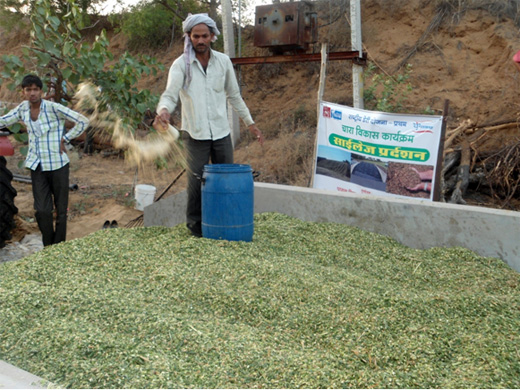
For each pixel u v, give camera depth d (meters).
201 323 3.27
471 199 9.12
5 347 2.97
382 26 13.06
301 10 10.70
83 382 2.62
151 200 9.12
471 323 3.46
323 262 4.69
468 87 11.05
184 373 2.71
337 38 13.50
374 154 6.86
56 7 15.39
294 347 3.11
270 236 5.23
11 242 7.11
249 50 15.17
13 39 20.56
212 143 5.20
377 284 4.05
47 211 5.80
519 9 11.33
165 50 17.31
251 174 4.99
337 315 3.44
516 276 4.57
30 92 5.55
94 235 4.98
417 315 3.48
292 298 3.65
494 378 2.80
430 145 6.53
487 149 9.66
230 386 2.62
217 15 16.52
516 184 8.77
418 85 11.55
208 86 5.01
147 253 4.48
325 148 7.24
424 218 5.31
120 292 3.70
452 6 12.12
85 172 12.11
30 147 5.77
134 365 2.75
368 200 5.60
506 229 4.91
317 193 5.89
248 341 3.06
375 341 3.18
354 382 2.71
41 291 3.61
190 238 4.85
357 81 9.98
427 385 2.74
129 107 6.77
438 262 4.85
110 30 19.00
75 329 3.09
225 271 4.04
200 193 5.20
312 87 13.56
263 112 13.80
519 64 8.34
